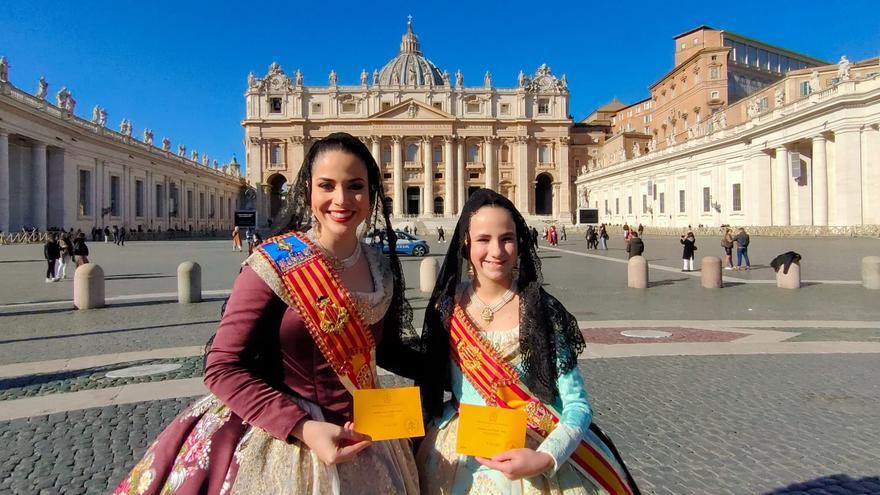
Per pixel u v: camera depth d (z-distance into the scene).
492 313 2.48
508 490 2.26
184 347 8.96
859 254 25.11
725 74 65.12
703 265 16.27
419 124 84.62
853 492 4.14
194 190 71.00
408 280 18.20
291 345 2.06
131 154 54.38
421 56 110.75
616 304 13.38
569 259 28.05
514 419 2.12
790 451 4.85
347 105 86.50
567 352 2.40
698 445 5.01
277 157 85.56
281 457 1.97
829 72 49.84
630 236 36.03
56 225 43.62
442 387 2.59
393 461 2.20
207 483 1.98
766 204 44.19
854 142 36.25
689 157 54.16
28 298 14.59
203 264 25.09
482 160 87.94
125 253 32.81
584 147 95.12
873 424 5.44
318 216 2.22
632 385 6.80
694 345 8.90
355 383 2.13
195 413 2.21
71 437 5.25
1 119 36.16
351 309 2.12
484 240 2.44
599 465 2.39
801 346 8.76
